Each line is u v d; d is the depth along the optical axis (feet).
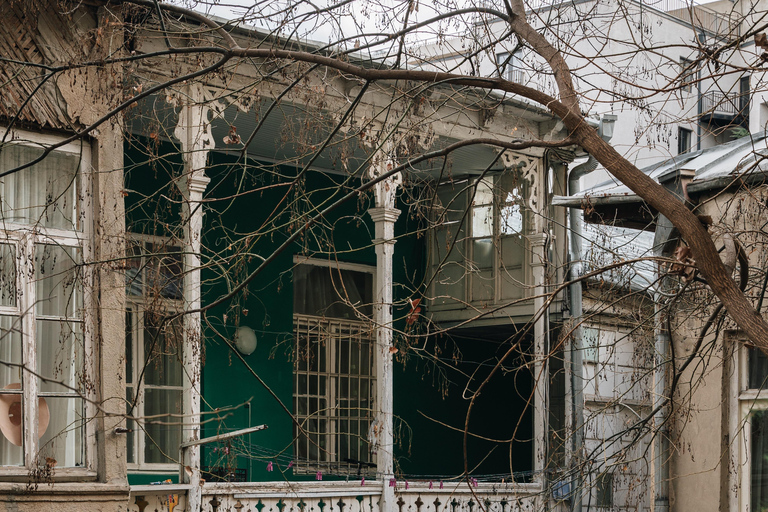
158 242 39.04
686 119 21.12
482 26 25.13
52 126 25.72
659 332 32.22
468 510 39.17
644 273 43.47
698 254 16.84
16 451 25.03
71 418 26.02
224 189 42.68
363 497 36.45
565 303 43.32
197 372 28.91
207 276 41.34
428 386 49.85
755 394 31.73
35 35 25.52
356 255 48.29
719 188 30.09
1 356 25.02
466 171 48.62
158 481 38.75
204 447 39.86
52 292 26.00
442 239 49.55
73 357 26.13
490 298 47.21
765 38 17.75
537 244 43.78
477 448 51.49
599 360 44.83
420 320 49.37
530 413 54.03
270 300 43.75
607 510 42.83
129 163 38.83
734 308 16.62
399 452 48.06
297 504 34.09
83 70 26.25
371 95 36.52
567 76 18.48
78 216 26.37
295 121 37.37
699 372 32.68
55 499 24.89
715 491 32.27
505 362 53.16
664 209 17.19
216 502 31.68
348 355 48.06
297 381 45.47
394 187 38.06
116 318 26.61
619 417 45.21
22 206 25.59
